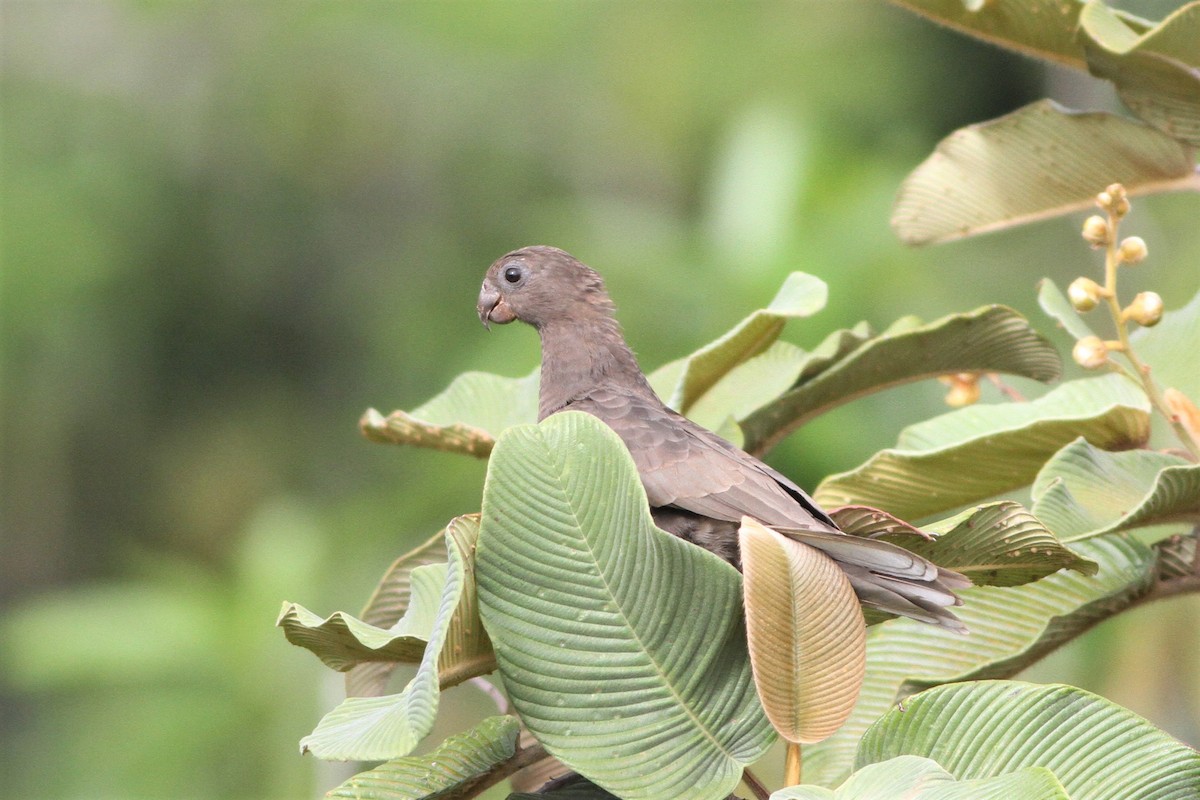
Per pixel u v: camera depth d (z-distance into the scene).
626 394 6.79
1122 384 6.38
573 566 4.35
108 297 19.45
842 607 4.37
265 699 11.10
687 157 19.20
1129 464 5.61
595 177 19.62
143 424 19.98
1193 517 5.25
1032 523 4.81
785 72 18.91
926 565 4.85
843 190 12.56
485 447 6.64
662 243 13.36
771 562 4.30
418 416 7.38
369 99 20.03
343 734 4.10
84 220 19.36
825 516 5.59
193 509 19.97
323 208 20.12
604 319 7.62
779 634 4.32
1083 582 5.62
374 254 20.03
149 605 11.57
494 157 19.77
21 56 20.56
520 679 4.32
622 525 4.34
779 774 9.87
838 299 11.69
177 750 10.94
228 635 11.41
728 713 4.43
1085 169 6.66
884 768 4.08
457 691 13.45
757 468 6.12
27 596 19.72
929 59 18.88
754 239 12.02
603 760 4.30
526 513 4.35
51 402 19.42
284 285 20.16
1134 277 12.91
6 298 18.66
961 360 6.54
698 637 4.39
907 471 5.94
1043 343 6.42
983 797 3.84
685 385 6.69
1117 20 5.96
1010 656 5.41
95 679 11.90
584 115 19.75
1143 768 4.33
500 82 19.89
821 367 6.62
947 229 7.02
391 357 19.22
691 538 6.12
